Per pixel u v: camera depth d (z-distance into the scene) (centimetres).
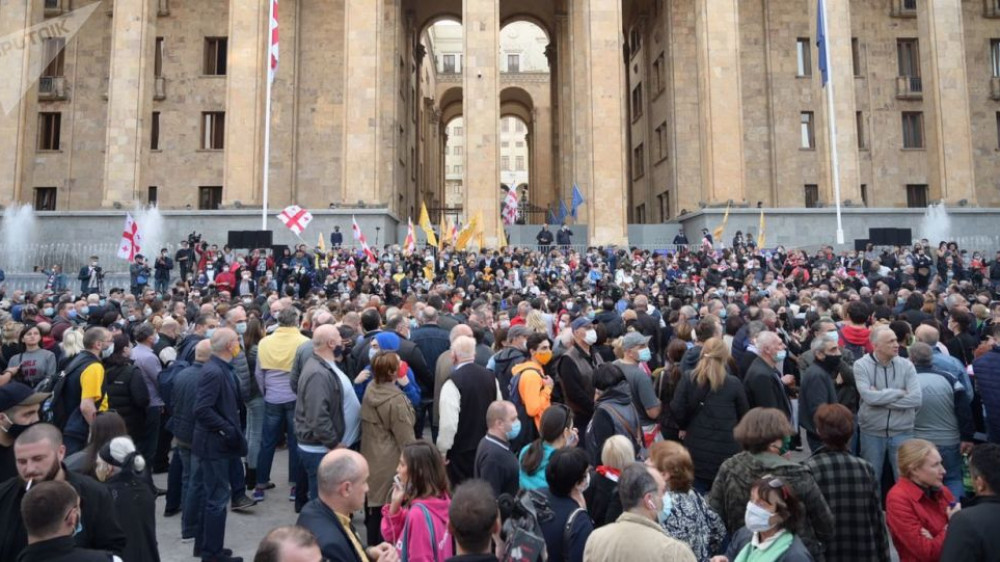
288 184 4203
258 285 2509
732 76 3806
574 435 717
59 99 4322
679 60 4356
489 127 3769
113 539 532
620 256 3055
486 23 3825
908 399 802
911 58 4500
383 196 4178
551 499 559
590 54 3841
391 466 780
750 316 1279
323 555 477
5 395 620
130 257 2709
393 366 798
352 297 1970
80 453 627
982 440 920
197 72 4353
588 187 3812
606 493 605
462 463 798
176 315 1409
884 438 825
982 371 840
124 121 3716
